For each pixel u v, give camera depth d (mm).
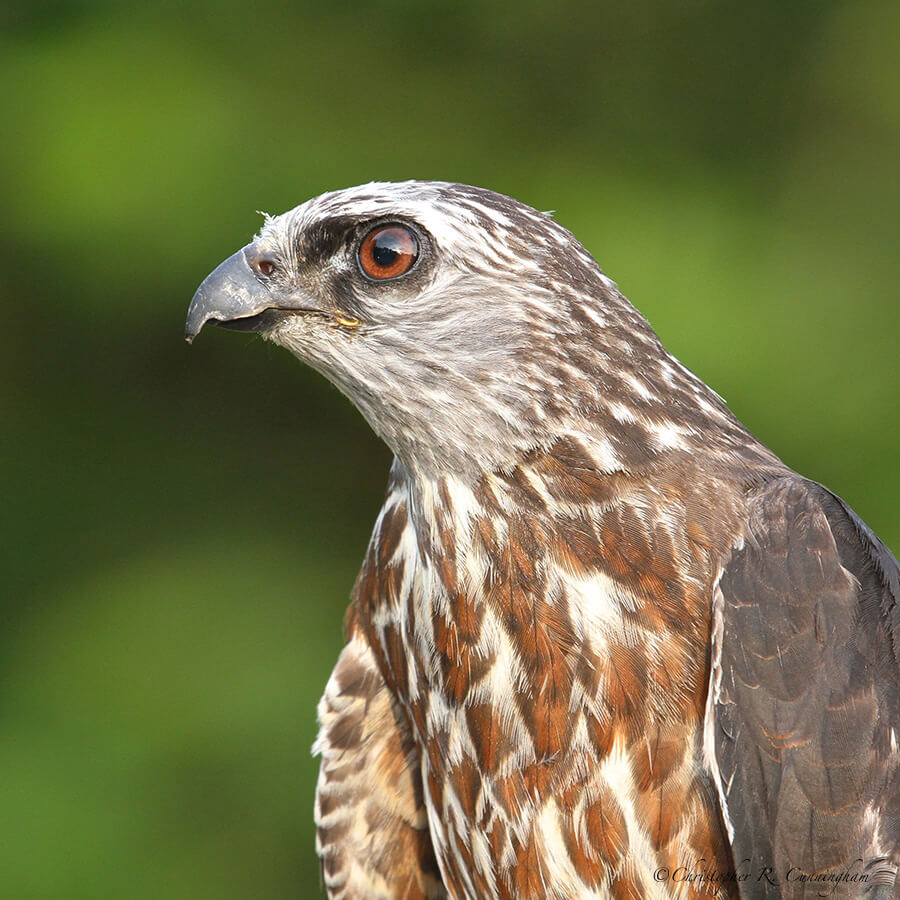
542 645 6891
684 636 6734
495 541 7031
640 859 6750
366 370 7297
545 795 6895
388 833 8094
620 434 6969
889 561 7371
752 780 6566
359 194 7422
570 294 7137
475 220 7203
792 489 6957
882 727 6648
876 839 6543
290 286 7398
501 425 7039
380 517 7984
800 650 6621
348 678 8078
